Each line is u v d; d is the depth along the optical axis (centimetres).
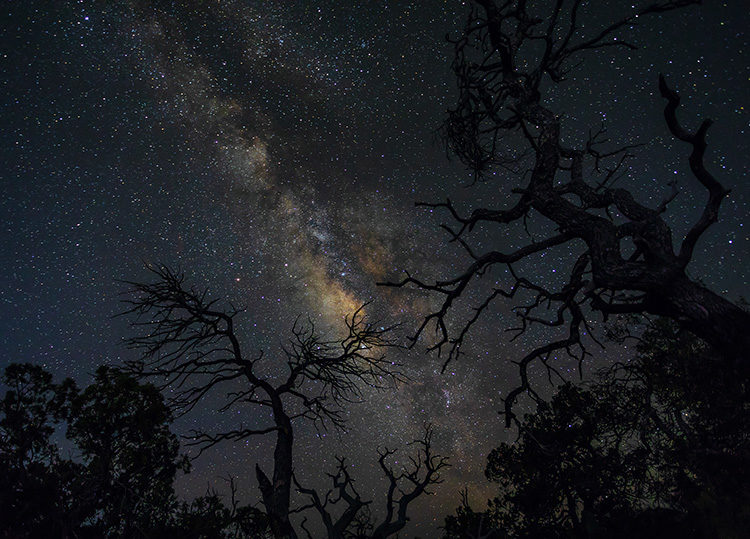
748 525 766
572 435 1384
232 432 1364
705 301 538
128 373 1316
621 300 632
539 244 711
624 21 728
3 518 1123
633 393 1341
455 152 928
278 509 1283
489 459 1559
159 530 1080
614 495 1299
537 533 1380
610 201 670
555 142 723
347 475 1455
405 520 1393
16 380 1319
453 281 752
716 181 565
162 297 1309
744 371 515
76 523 1156
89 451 1259
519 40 791
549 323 714
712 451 1021
